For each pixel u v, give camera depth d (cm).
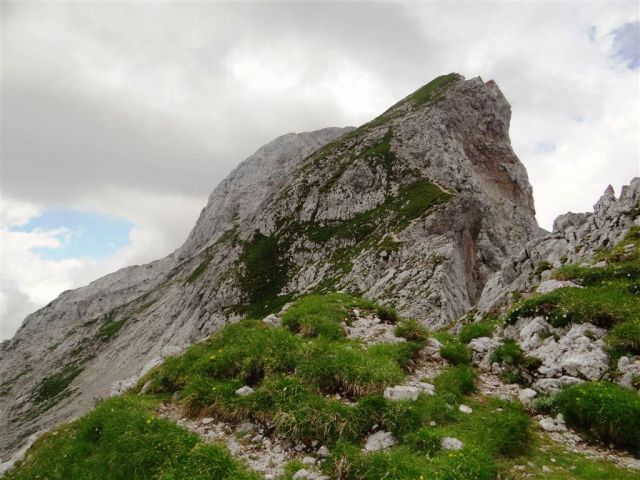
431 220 9756
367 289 8631
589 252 2512
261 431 1031
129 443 934
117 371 16612
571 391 1055
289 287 11731
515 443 912
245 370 1238
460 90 16850
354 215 13212
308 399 1047
